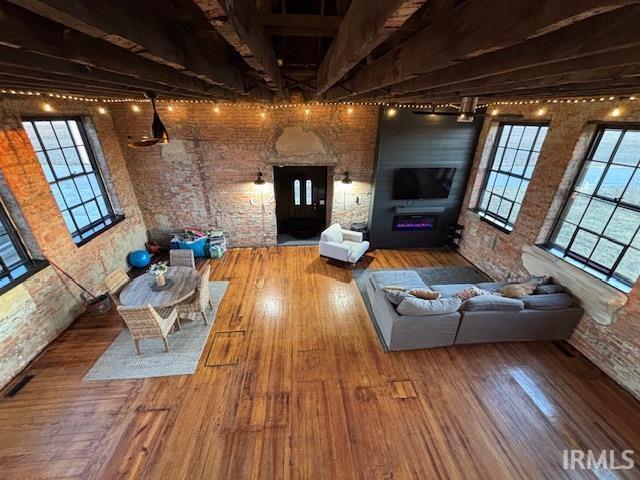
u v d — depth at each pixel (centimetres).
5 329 316
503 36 80
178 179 567
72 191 433
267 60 179
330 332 394
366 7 99
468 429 275
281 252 618
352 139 569
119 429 272
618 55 107
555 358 353
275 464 247
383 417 285
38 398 300
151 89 274
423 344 359
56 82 218
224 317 420
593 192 362
